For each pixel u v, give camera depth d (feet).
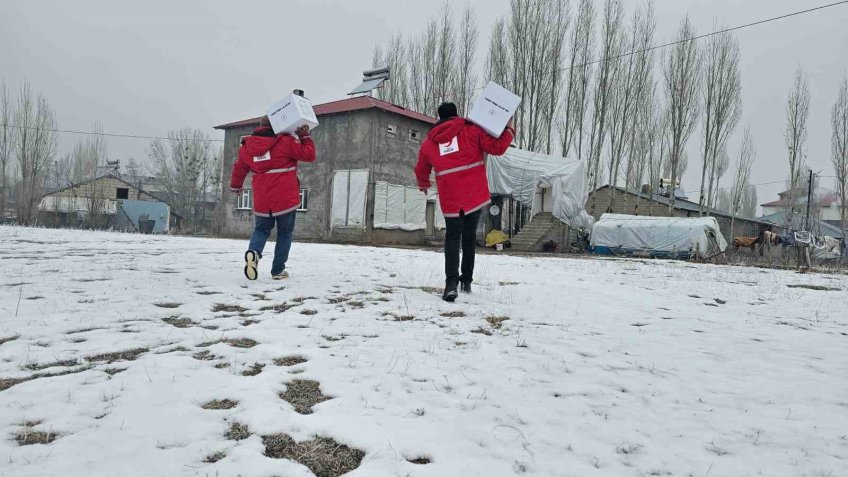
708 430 6.17
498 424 6.04
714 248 63.87
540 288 18.54
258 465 4.85
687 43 97.55
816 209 189.06
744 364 9.22
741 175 144.15
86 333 9.43
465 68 94.43
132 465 4.74
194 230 124.98
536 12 91.40
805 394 7.61
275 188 16.66
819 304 17.89
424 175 15.52
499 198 75.41
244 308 12.58
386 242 70.85
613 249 69.97
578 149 97.09
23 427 5.47
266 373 7.54
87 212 115.75
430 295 15.55
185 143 152.87
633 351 9.86
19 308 11.34
